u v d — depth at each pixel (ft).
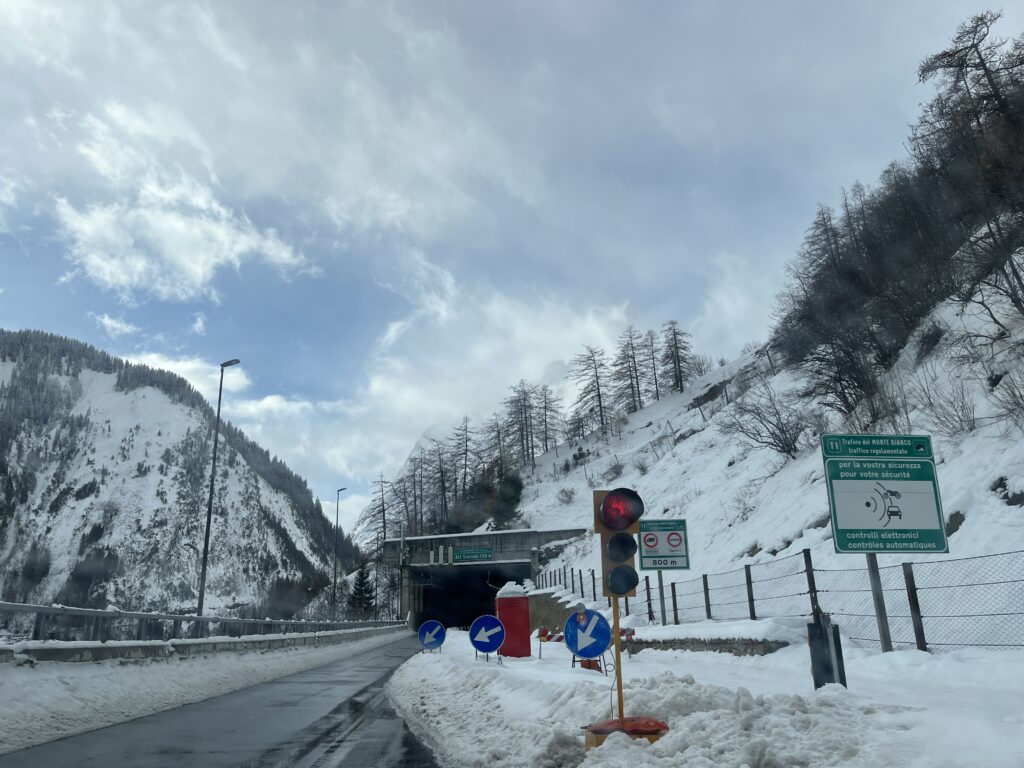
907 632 44.68
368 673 73.00
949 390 70.74
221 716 40.06
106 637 46.98
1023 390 57.31
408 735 33.32
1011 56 94.63
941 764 16.48
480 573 254.47
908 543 40.63
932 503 41.14
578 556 179.11
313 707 44.32
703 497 133.59
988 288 81.20
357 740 31.89
